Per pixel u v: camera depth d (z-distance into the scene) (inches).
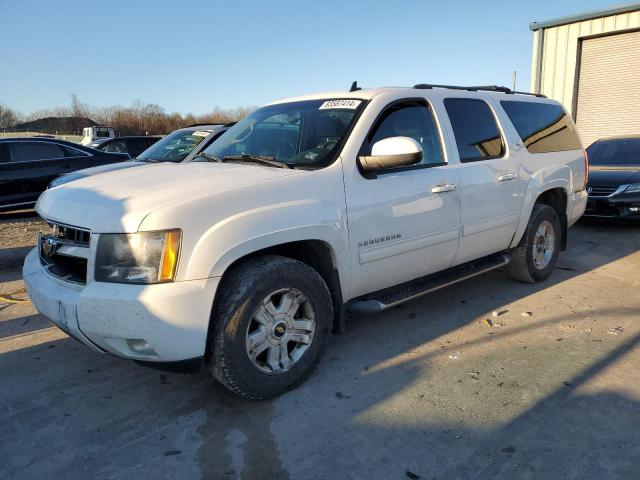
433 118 167.3
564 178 216.1
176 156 307.1
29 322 182.7
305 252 138.0
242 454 106.1
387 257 147.2
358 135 143.6
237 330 115.9
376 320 177.2
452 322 174.2
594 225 346.6
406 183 150.6
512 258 208.7
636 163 346.6
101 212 114.6
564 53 609.0
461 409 120.5
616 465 99.7
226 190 118.6
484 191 175.6
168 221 108.6
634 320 173.6
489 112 189.3
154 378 139.9
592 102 603.8
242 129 176.7
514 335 162.9
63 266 123.3
